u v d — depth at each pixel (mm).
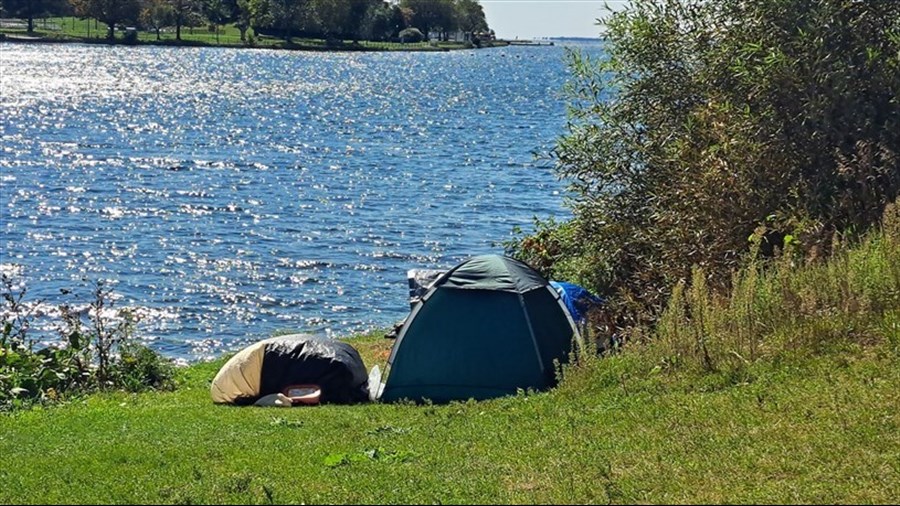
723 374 10000
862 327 10312
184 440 10133
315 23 192750
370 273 26047
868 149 12750
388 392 13078
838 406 8531
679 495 7074
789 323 10688
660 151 15531
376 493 7598
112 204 34219
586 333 13539
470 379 12914
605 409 9797
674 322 10969
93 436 10688
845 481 7078
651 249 15086
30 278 24469
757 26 14336
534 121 72625
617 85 16125
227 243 28922
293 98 89375
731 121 13938
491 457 8516
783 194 13398
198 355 19359
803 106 13430
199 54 154375
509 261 13641
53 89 87500
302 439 9992
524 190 39312
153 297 23375
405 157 49688
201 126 63219
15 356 14172
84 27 177500
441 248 28969
